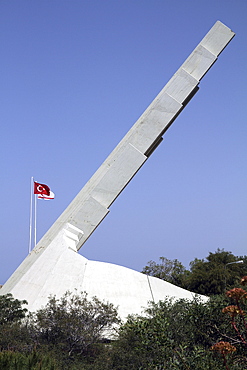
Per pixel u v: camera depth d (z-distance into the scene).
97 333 22.48
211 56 40.19
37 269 30.14
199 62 40.06
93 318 22.94
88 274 29.59
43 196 37.38
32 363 15.38
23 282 29.66
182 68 39.88
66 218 36.06
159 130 38.03
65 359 20.55
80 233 34.53
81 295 26.95
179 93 38.94
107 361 19.38
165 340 11.78
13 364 15.10
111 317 23.08
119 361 18.88
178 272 59.66
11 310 23.66
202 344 12.66
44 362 15.80
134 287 30.02
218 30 41.09
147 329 12.13
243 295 8.99
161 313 13.47
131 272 31.16
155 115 38.31
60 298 25.56
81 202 36.66
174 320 14.84
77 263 29.95
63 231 33.16
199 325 12.80
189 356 11.84
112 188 36.53
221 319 12.57
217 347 8.91
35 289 28.80
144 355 18.22
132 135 38.00
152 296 30.02
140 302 29.05
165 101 38.59
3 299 24.25
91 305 23.58
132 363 18.59
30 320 23.48
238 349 11.66
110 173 36.75
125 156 37.00
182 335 13.53
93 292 28.45
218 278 49.03
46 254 30.97
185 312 14.76
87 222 35.72
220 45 40.75
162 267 59.94
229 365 11.01
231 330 12.30
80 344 21.83
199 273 50.16
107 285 29.33
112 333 23.03
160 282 31.41
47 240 35.31
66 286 28.53
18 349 20.41
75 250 32.06
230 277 49.25
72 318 22.27
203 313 12.83
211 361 11.02
